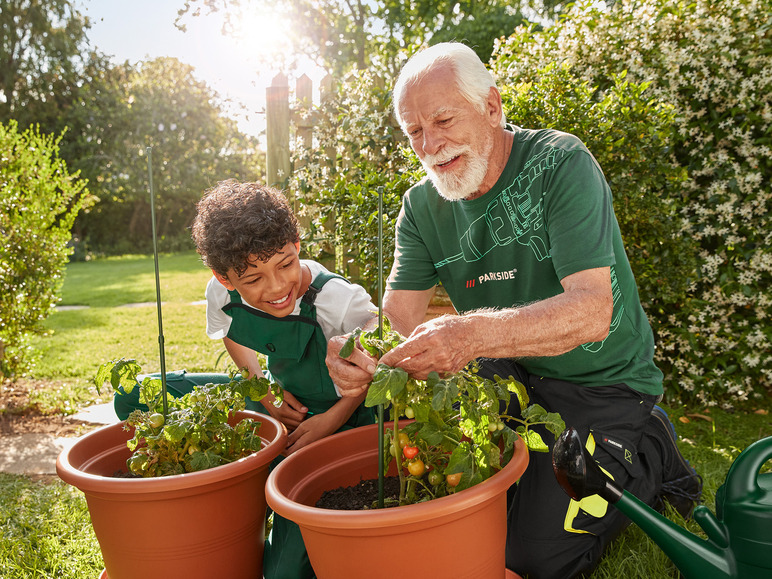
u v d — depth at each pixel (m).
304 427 1.86
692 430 3.01
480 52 12.65
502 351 1.37
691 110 3.56
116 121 22.56
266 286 1.58
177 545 1.41
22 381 4.27
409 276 2.10
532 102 3.20
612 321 1.80
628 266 1.86
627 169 3.18
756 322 3.50
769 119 3.36
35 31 22.08
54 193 4.23
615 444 1.75
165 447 1.53
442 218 1.99
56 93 23.00
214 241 1.52
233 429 1.58
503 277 1.90
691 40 3.50
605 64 3.73
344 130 3.90
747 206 3.43
